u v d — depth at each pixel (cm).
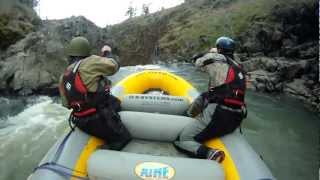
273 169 483
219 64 275
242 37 1600
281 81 1042
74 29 1448
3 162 455
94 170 241
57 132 565
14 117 640
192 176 238
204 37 2125
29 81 802
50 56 870
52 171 235
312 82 977
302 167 490
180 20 3250
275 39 1343
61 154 255
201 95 298
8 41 926
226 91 269
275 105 845
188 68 1546
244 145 283
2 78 798
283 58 1227
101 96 263
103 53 319
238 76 274
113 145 284
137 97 387
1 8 1016
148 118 324
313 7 1217
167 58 2414
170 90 502
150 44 3259
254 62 1228
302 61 1088
